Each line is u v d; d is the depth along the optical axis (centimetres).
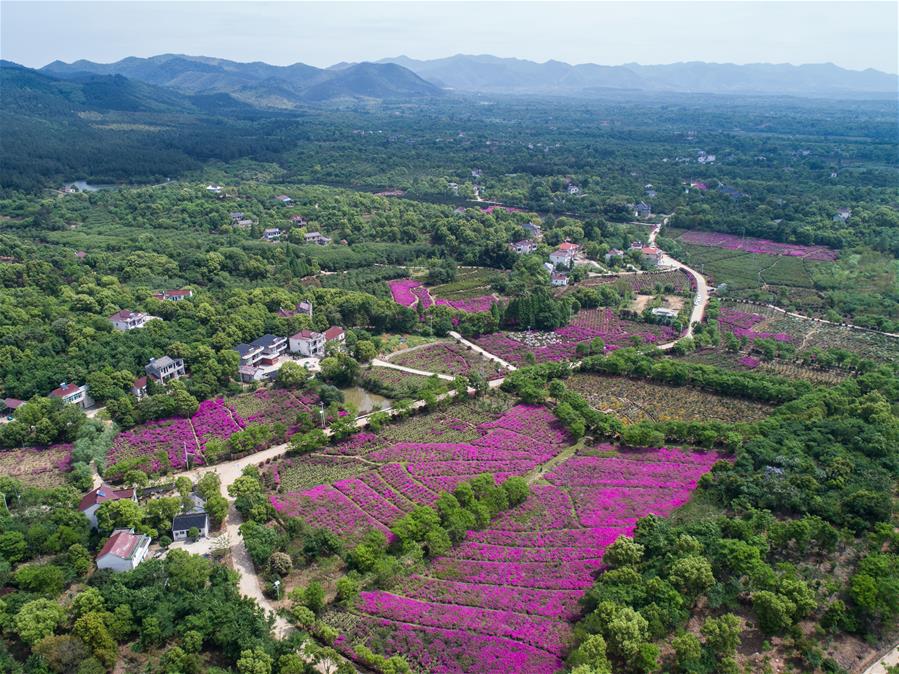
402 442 13775
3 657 7825
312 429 14088
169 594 9012
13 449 13375
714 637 8100
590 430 14275
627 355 17300
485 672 8012
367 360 17925
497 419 14775
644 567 9512
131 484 12062
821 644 8419
